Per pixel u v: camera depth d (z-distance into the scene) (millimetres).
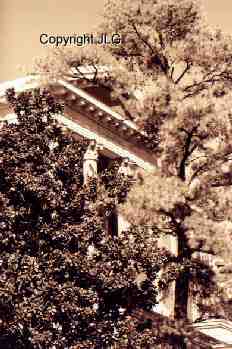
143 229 36156
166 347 38969
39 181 33969
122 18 44062
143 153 56281
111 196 36562
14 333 31656
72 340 32844
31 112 36281
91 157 50344
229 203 40344
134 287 34844
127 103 42125
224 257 39125
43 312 31703
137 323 34906
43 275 32688
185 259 39250
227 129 40000
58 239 33812
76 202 35000
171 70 44344
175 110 39781
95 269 33781
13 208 33781
